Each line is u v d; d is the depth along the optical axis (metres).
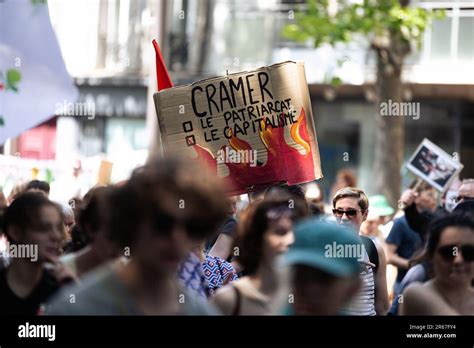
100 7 23.66
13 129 7.95
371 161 22.50
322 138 22.77
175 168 3.12
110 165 9.60
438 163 10.00
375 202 10.36
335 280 3.38
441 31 21.61
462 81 21.39
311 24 15.90
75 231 6.21
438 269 4.92
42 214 4.68
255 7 22.84
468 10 21.48
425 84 21.44
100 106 23.16
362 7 15.65
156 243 3.11
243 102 6.89
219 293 4.34
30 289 4.69
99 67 23.61
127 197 3.10
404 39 16.00
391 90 16.22
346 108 22.56
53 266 4.68
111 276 3.18
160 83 7.21
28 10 7.99
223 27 23.06
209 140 6.85
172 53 23.05
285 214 4.36
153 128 15.80
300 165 6.93
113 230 3.16
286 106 6.93
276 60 22.72
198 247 5.82
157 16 17.09
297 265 3.39
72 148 22.36
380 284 6.70
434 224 4.95
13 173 12.06
